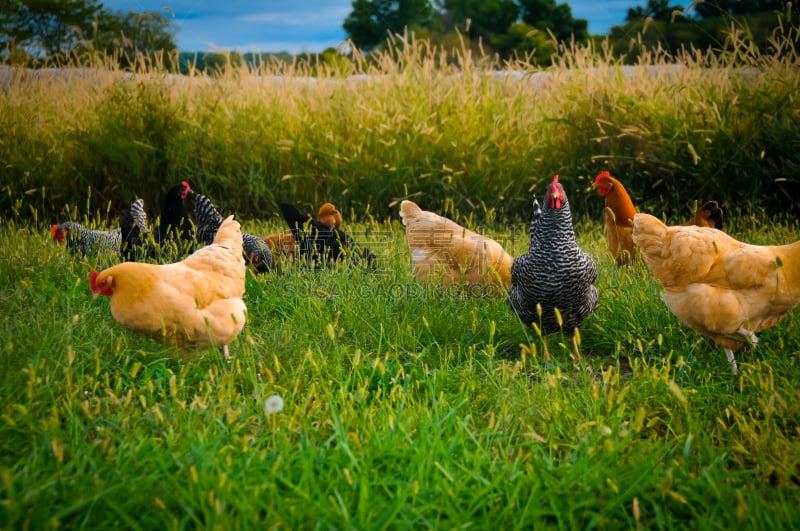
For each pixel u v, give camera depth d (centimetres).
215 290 430
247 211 1055
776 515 273
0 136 1023
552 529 280
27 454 318
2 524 253
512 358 506
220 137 1080
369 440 330
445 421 361
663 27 1331
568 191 1029
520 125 1090
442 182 995
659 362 466
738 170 966
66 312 483
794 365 434
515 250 782
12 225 840
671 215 989
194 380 426
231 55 1262
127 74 1157
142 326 407
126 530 266
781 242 729
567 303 479
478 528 275
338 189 1041
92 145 1014
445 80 1170
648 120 1048
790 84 995
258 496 278
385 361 428
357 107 1118
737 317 429
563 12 1664
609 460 313
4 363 379
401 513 279
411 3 1639
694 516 288
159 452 303
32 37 1246
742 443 345
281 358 440
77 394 359
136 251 655
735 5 1281
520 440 354
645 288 571
